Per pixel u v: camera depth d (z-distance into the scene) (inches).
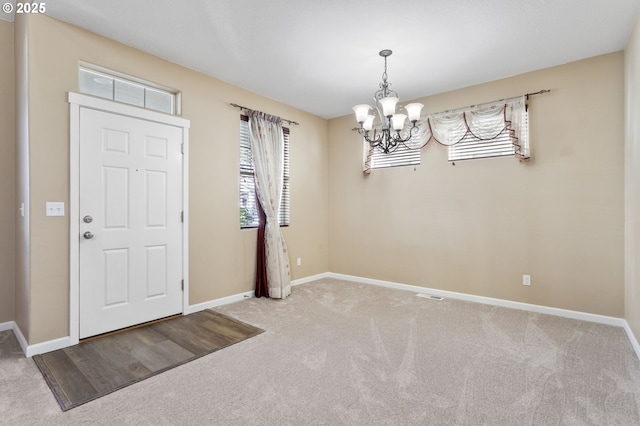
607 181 124.3
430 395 77.4
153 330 117.6
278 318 131.3
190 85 136.8
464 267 158.1
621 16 99.7
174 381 83.6
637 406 72.6
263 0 92.0
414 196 174.4
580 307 129.7
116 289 115.4
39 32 98.3
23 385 81.0
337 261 207.2
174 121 130.8
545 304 137.3
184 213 134.7
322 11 97.3
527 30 107.6
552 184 135.3
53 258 101.1
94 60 109.6
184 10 97.2
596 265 126.6
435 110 165.8
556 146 134.2
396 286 180.7
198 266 140.6
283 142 181.3
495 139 149.1
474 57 126.3
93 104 108.6
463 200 158.2
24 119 101.8
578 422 67.5
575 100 130.1
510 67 135.3
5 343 105.6
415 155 174.4
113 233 114.3
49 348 100.1
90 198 108.8
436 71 138.9
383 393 78.3
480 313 137.2
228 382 83.2
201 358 96.3
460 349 102.2
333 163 208.4
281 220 181.8
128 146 118.0
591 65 127.0
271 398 76.3
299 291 174.1
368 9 96.2
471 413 70.6
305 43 116.1
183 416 69.7
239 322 126.5
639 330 99.1
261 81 149.8
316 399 75.9
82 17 100.7
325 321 127.6
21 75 105.8
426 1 92.4
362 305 148.8
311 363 93.3
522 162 141.9
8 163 116.9
